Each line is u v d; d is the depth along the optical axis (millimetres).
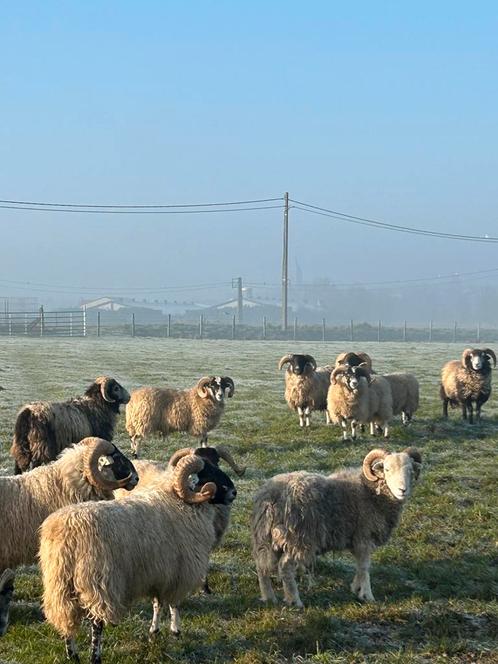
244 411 23359
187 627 8539
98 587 7301
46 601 7504
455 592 9805
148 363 37906
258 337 76812
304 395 20875
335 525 9477
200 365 37250
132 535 7672
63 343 52938
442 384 22859
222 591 9672
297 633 8453
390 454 9680
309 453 17844
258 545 9375
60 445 14055
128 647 7957
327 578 10125
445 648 8148
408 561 10914
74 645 7641
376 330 86750
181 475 8281
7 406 23000
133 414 17656
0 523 8688
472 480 15578
